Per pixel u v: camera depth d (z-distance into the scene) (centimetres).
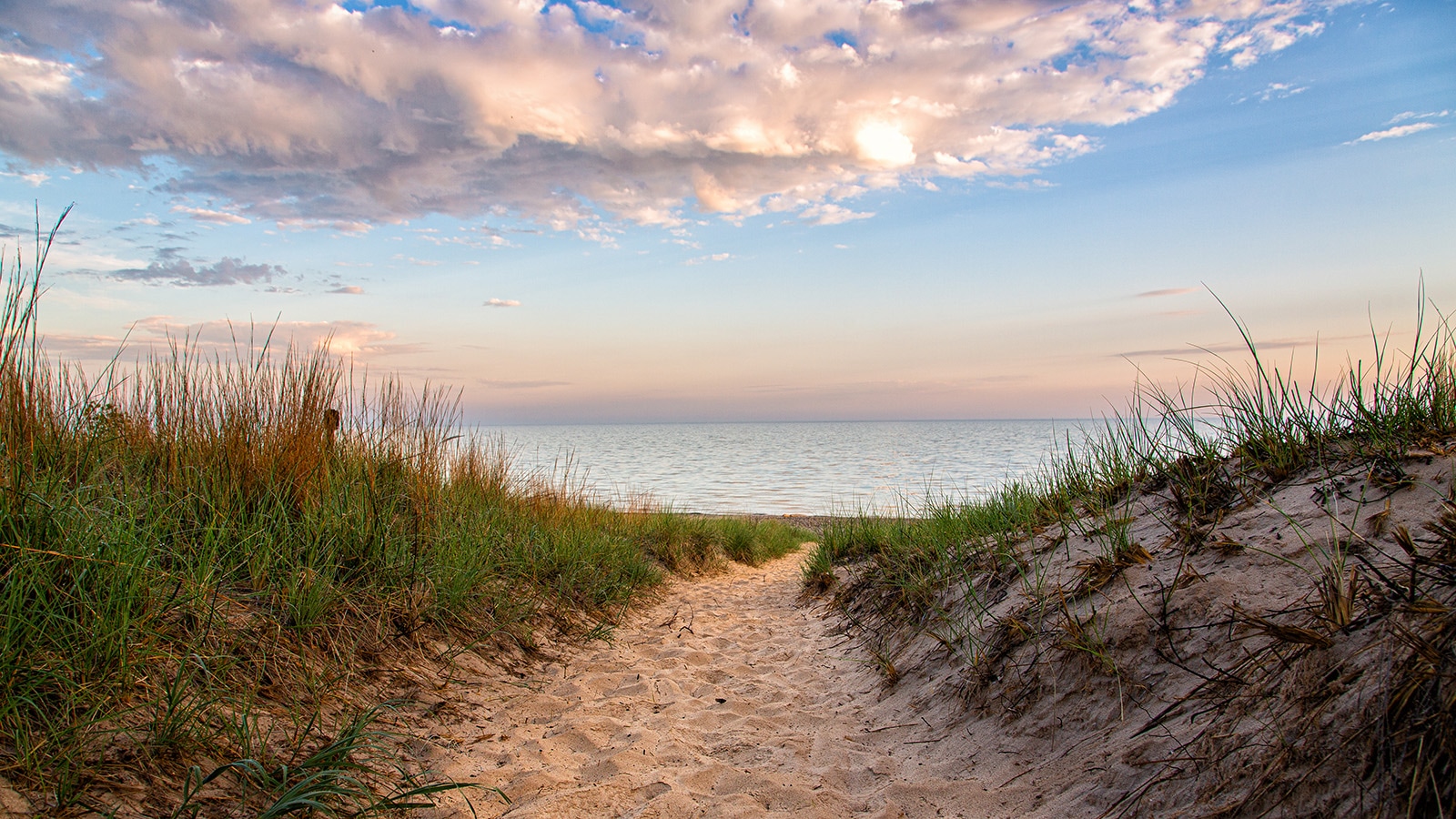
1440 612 186
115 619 251
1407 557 227
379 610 387
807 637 574
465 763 298
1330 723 183
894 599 536
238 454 415
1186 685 247
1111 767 235
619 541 759
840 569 756
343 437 515
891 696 384
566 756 321
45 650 231
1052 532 441
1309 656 206
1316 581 227
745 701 411
